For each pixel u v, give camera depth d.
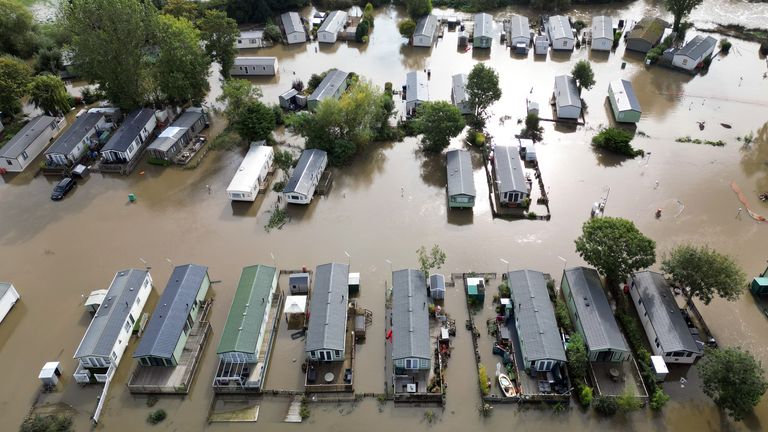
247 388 69.12
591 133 116.44
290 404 68.50
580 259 86.44
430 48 155.00
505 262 86.19
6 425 67.44
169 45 116.50
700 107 123.44
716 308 77.81
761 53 145.12
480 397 68.44
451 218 95.69
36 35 150.00
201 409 68.38
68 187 104.94
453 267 85.56
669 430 64.25
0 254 91.69
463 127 109.69
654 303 74.06
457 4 178.62
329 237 92.50
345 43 161.00
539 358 68.00
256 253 89.81
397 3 184.25
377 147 114.94
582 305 74.19
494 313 78.06
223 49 133.38
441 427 65.62
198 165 111.06
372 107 112.38
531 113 115.94
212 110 130.50
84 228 96.56
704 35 154.38
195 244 92.12
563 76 129.50
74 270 88.06
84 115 122.06
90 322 79.62
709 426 64.44
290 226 95.12
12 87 121.44
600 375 69.62
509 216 95.31
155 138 118.12
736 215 93.88
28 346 76.81
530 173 105.19
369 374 71.31
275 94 135.38
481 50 152.25
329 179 104.50
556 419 65.88
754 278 80.00
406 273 80.06
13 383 72.06
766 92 128.25
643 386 67.25
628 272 75.75
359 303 80.31
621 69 140.25
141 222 97.38
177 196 103.19
